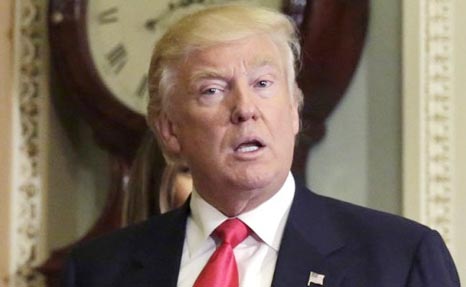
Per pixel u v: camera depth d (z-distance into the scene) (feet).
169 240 8.95
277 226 8.55
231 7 8.49
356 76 14.29
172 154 9.02
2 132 14.94
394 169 14.12
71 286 9.15
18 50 15.02
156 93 8.87
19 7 15.03
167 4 14.40
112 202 14.44
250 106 8.19
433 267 8.09
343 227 8.52
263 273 8.36
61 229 15.11
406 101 13.97
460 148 13.88
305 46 13.80
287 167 8.41
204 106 8.34
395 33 14.17
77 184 15.12
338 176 14.26
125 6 14.46
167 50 8.58
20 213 15.03
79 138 15.14
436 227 13.84
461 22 13.96
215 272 8.31
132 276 8.86
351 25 13.94
